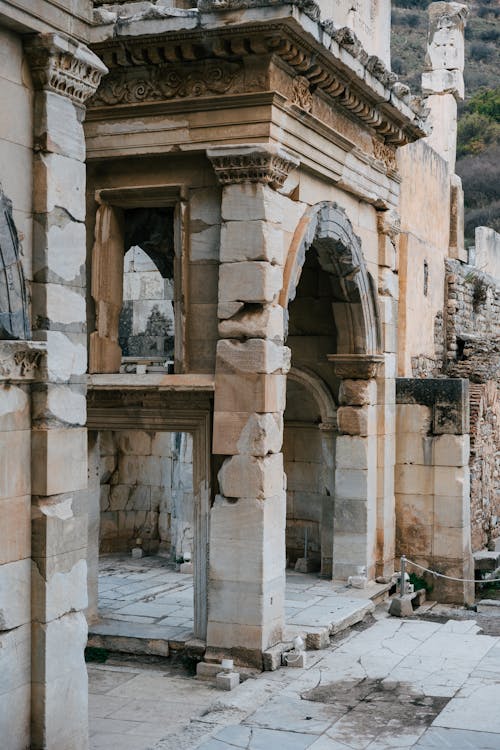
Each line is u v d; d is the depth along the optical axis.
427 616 17.08
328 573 18.44
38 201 9.12
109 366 14.35
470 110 67.06
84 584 9.52
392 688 12.66
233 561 13.17
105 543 20.98
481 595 18.98
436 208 23.06
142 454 21.02
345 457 17.56
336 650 14.27
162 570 19.14
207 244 13.66
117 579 18.17
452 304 23.45
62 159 9.28
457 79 25.94
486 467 21.11
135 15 13.22
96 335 14.24
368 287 17.47
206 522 13.63
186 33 13.00
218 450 13.24
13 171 8.91
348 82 14.88
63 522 9.23
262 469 13.05
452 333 23.44
